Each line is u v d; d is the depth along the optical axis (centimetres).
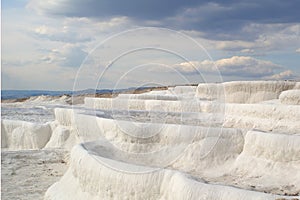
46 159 1602
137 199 820
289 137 1105
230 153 1251
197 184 716
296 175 1048
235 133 1274
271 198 641
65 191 1025
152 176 818
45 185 1261
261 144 1159
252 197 648
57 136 1920
